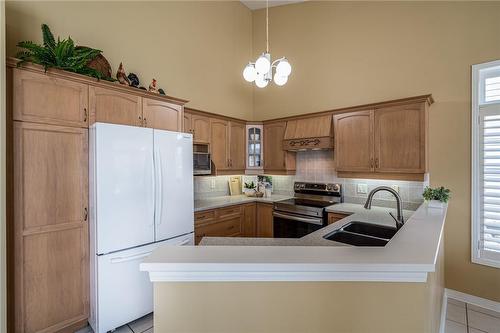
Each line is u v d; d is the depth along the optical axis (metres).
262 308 0.98
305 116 3.55
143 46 3.07
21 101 1.80
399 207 1.74
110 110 2.29
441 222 1.69
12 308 1.77
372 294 0.96
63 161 1.99
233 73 4.27
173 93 3.39
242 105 4.43
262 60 1.93
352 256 1.00
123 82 2.54
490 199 2.50
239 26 4.37
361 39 3.36
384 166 2.83
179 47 3.47
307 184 3.83
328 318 0.97
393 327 0.96
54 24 2.35
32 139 1.85
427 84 2.84
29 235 1.83
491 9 2.47
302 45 3.96
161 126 2.71
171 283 0.98
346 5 3.50
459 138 2.64
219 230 3.34
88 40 2.58
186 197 2.65
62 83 2.00
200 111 3.36
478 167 2.54
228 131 3.80
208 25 3.87
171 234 2.50
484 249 2.53
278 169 3.87
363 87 3.35
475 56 2.55
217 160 3.63
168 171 2.47
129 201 2.18
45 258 1.90
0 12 1.67
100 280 2.02
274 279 0.96
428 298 1.10
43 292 1.89
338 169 3.19
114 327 2.09
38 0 2.25
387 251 1.06
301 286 0.97
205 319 0.99
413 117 2.64
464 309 2.51
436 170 2.77
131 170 2.19
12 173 1.77
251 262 0.94
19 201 1.79
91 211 2.10
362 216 2.44
